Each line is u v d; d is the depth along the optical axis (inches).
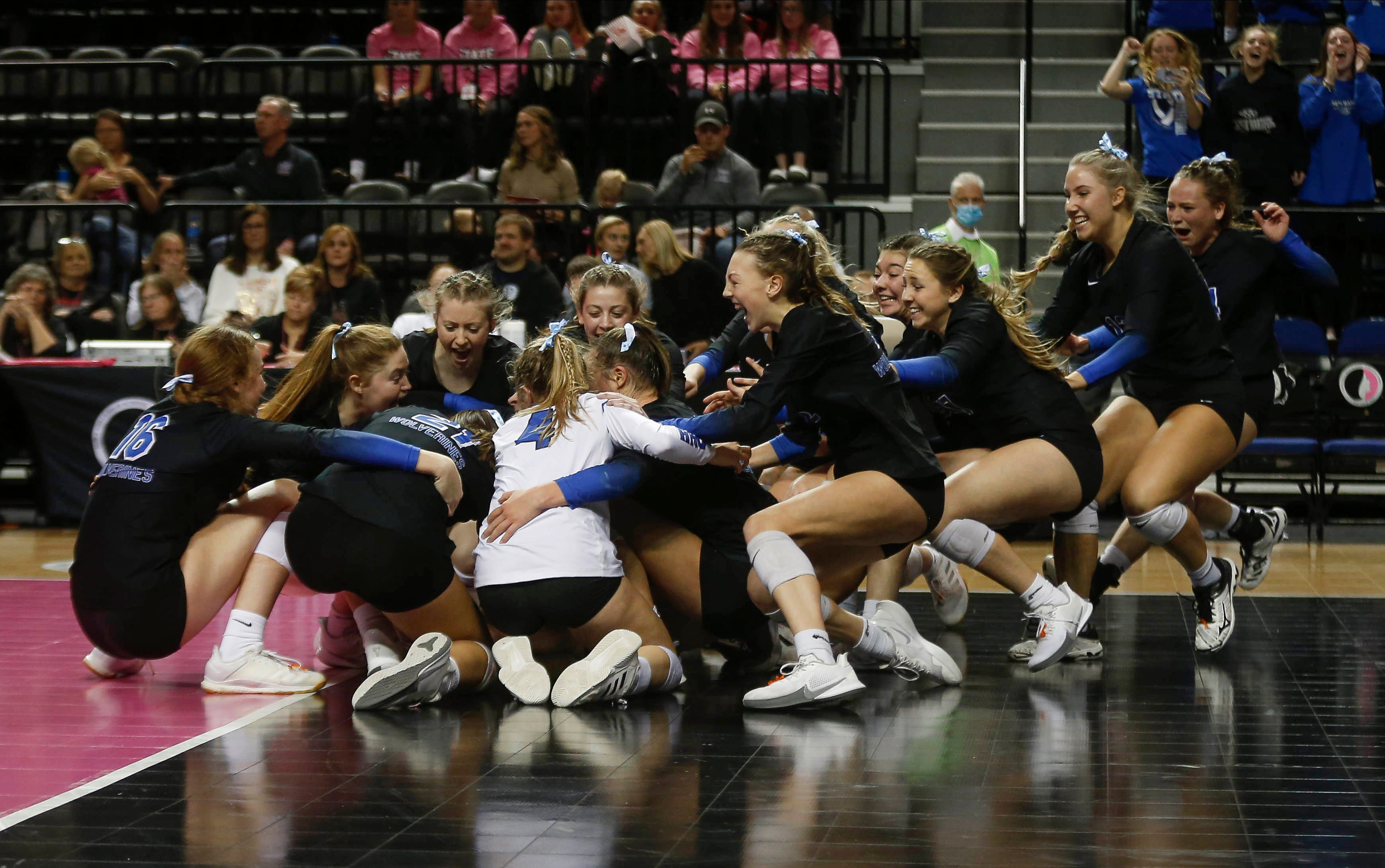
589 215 531.5
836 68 624.7
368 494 227.5
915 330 293.0
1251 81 529.3
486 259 528.1
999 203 619.5
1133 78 553.6
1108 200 276.8
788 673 249.4
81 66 609.3
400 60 592.4
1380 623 320.5
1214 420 278.8
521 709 230.5
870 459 231.6
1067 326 294.7
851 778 186.9
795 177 557.0
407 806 173.3
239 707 231.9
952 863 152.7
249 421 235.8
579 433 235.3
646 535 248.5
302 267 457.4
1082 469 258.8
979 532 255.3
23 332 492.7
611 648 229.6
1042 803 175.8
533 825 165.8
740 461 236.7
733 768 191.8
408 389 257.3
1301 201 537.0
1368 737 211.8
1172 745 206.5
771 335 236.7
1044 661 258.1
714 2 617.9
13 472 550.0
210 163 651.5
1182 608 344.8
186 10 740.7
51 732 214.4
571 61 588.4
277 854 155.3
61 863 152.3
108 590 233.8
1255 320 314.5
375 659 238.4
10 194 657.6
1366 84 531.8
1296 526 516.1
